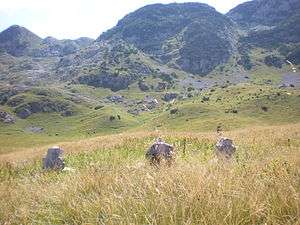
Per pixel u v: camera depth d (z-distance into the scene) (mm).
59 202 7211
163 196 5801
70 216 6457
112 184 7941
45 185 10445
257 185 6191
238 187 5984
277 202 5227
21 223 7070
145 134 33406
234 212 4930
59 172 16391
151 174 8094
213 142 26828
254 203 5098
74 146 33125
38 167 21750
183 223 4785
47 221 6680
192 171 7215
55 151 18656
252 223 4789
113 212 5711
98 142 33031
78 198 7148
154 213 5254
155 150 15234
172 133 34500
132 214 5469
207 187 5953
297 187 5973
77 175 9609
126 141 29922
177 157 14852
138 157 20984
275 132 33750
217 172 7352
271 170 7930
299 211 4766
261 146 21500
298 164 8125
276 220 4750
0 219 7734
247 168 8570
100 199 6688
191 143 26641
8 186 12125
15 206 8516
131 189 6664
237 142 24609
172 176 7113
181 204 5270
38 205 7469
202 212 4996
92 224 5664
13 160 27969
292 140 24219
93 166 11445
